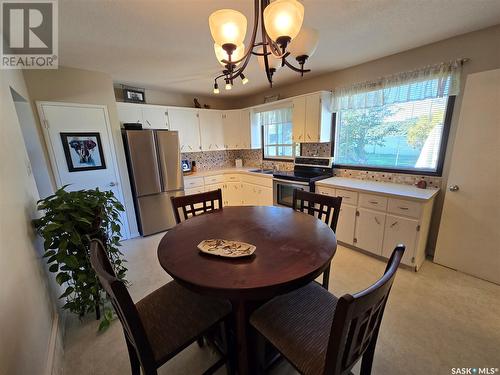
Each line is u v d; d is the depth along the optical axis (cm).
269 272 98
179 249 121
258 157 476
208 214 176
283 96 389
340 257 258
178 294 124
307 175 338
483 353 141
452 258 226
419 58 235
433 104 238
